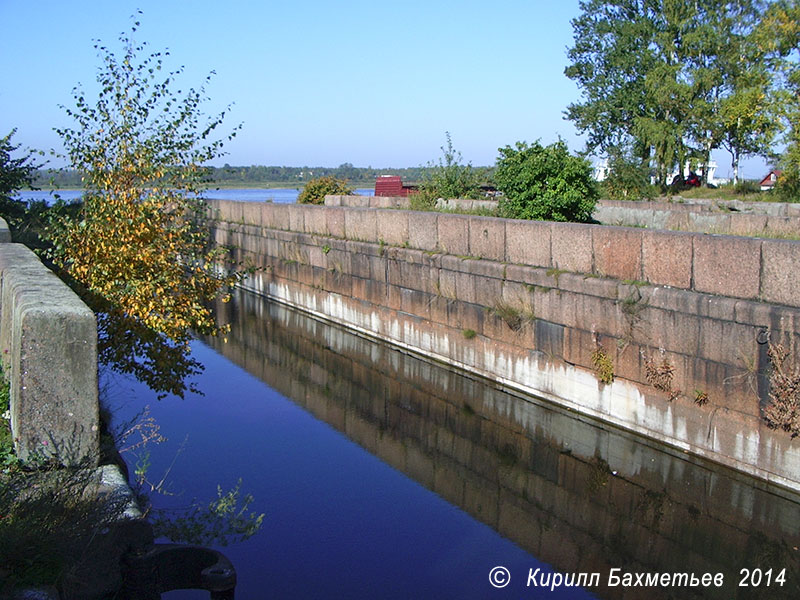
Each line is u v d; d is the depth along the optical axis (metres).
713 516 8.67
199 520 7.00
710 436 9.23
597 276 10.98
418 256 15.22
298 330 19.08
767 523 8.39
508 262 12.90
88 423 4.91
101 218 8.59
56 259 8.62
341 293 18.88
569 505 9.06
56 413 4.84
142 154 8.80
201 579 4.77
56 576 3.82
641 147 39.28
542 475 9.95
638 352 10.19
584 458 10.45
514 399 12.45
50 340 4.79
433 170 26.67
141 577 4.52
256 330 19.22
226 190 123.19
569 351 11.41
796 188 30.75
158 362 8.74
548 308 11.78
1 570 3.73
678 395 9.62
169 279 8.88
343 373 14.98
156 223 8.81
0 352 6.44
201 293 9.27
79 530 4.14
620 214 17.62
